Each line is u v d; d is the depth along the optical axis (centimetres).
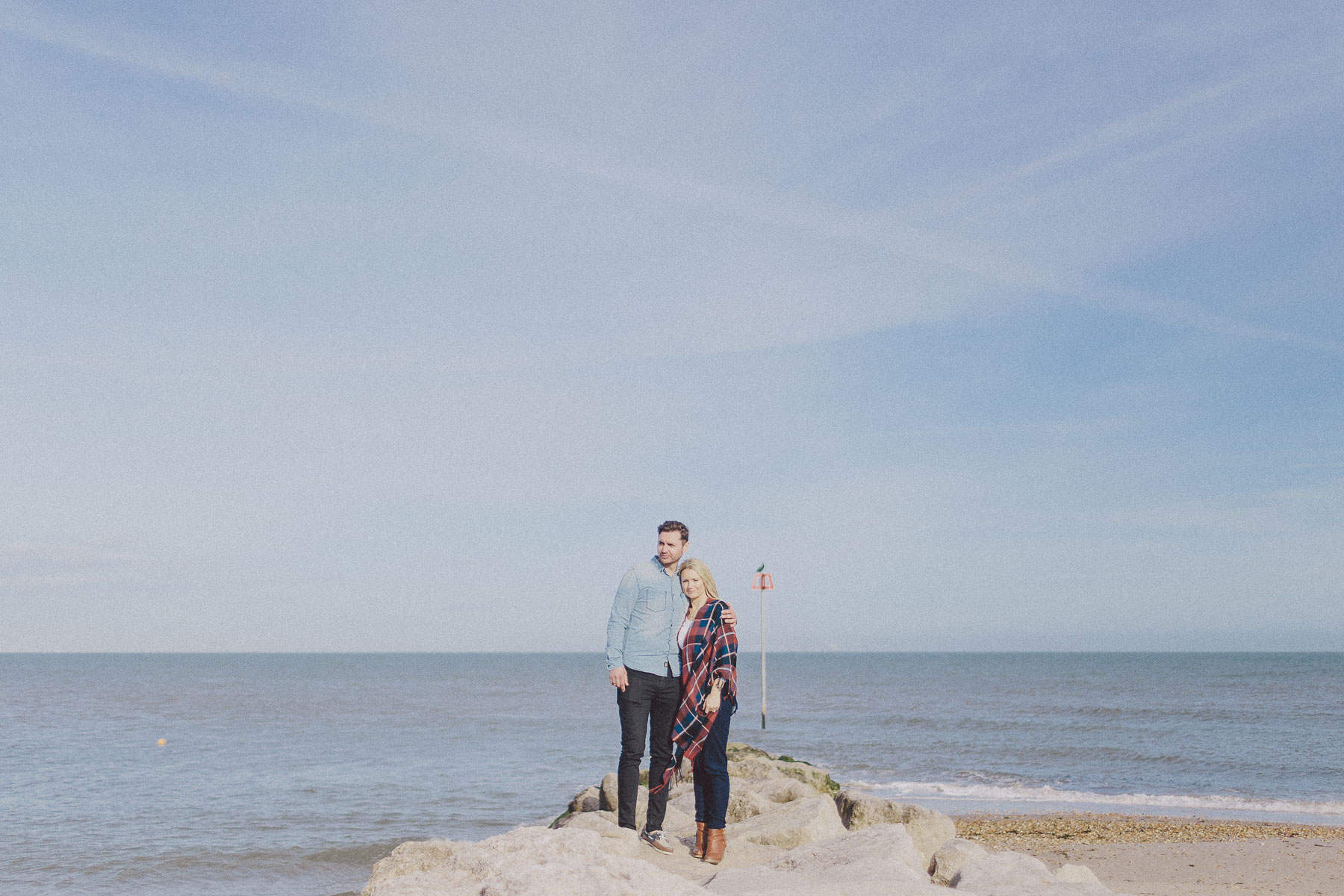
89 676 11706
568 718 4825
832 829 771
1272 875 1228
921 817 890
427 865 474
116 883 1459
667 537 668
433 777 2591
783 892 449
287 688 8638
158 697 6962
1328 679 8775
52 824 1891
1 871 1519
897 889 465
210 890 1416
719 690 623
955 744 3419
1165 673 10681
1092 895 513
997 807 2128
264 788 2377
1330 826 1798
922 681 9288
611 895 393
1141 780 2567
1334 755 3025
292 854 1627
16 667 17200
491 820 1956
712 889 493
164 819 1947
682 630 654
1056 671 11669
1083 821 1819
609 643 668
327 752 3209
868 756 3109
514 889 396
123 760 2961
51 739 3650
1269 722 4225
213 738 3688
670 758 671
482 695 7344
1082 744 3403
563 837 463
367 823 1916
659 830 667
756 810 872
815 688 7894
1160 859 1352
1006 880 580
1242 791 2364
